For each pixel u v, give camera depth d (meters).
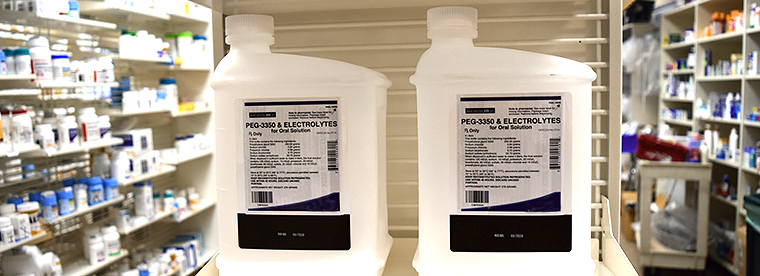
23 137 2.70
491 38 1.00
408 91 1.02
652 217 4.05
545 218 0.73
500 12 0.99
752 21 3.81
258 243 0.78
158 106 3.74
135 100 3.54
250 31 0.77
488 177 0.74
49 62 2.85
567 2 0.98
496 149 0.73
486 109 0.73
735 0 4.34
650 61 5.33
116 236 3.42
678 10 4.90
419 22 1.00
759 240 2.28
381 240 0.82
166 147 4.36
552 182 0.73
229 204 0.80
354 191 0.77
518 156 0.73
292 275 0.78
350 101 0.76
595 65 0.95
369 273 0.77
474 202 0.74
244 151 0.78
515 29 1.00
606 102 0.96
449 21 0.73
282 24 1.05
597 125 0.98
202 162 4.43
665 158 3.86
